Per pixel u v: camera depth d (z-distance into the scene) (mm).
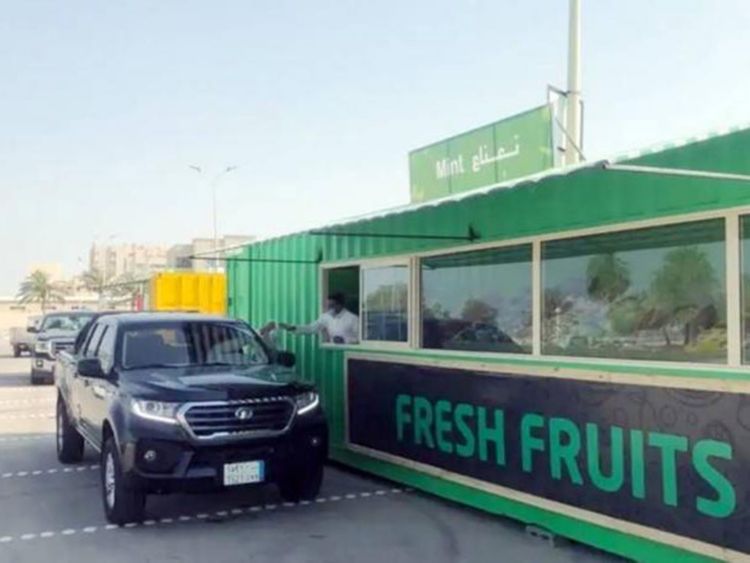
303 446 7336
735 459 5082
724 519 5137
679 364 5500
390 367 8656
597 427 6102
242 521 7230
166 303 21156
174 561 6117
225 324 8781
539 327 6773
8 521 7332
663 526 5551
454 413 7660
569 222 6453
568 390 6379
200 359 8164
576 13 9727
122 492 6961
